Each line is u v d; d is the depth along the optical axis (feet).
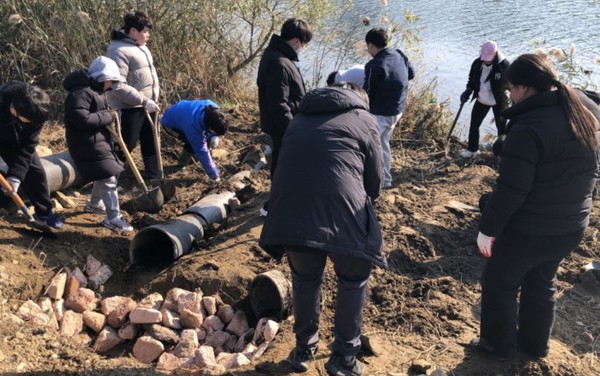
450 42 38.99
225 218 18.04
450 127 26.48
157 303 14.35
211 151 22.81
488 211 10.29
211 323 13.97
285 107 15.19
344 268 10.62
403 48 28.71
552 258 10.75
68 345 12.37
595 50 33.55
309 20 29.60
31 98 13.48
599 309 13.82
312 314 11.11
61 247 15.48
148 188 19.76
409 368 11.51
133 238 15.25
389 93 18.42
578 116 9.89
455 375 11.31
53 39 25.03
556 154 9.85
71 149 15.65
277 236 10.00
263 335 13.08
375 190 11.02
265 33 30.83
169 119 19.84
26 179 15.49
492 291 11.23
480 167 22.25
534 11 46.78
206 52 29.55
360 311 10.84
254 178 21.12
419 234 16.67
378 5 42.39
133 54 18.11
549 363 11.68
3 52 25.77
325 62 30.35
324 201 9.93
